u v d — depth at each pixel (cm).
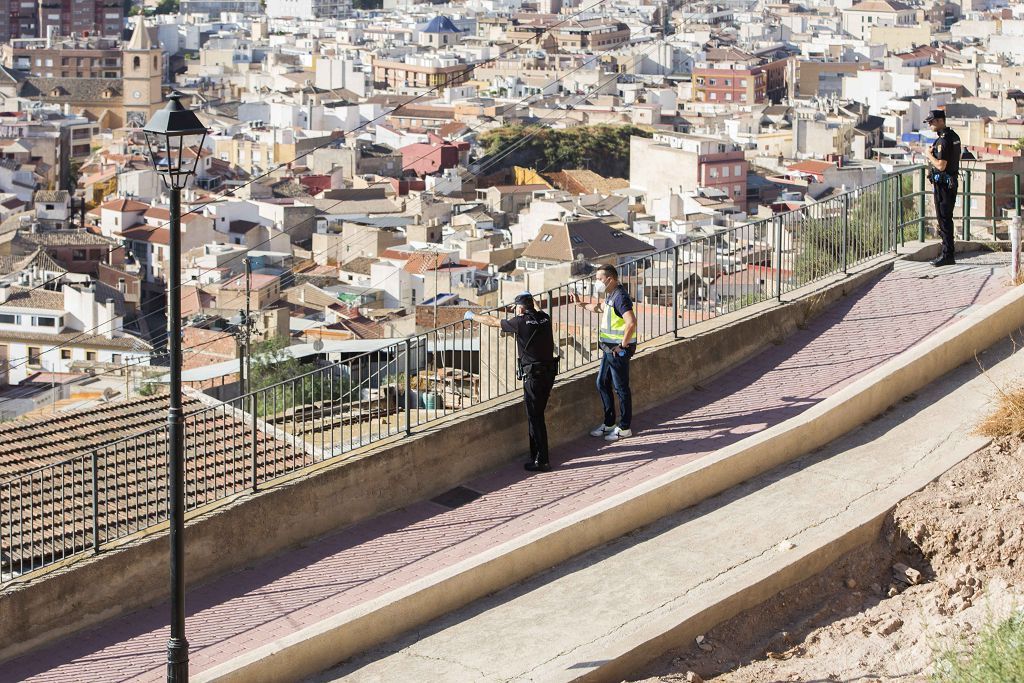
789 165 16062
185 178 1242
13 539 1656
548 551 1431
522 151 17762
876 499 1420
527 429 1817
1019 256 2147
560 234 9725
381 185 15450
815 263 2230
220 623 1469
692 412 1861
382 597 1352
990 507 1359
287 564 1595
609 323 1789
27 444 2098
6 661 1451
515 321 1730
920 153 16538
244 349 4669
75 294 9162
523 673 1227
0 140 17500
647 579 1370
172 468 1246
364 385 2694
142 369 7581
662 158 14988
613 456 1755
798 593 1314
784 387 1881
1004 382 1702
